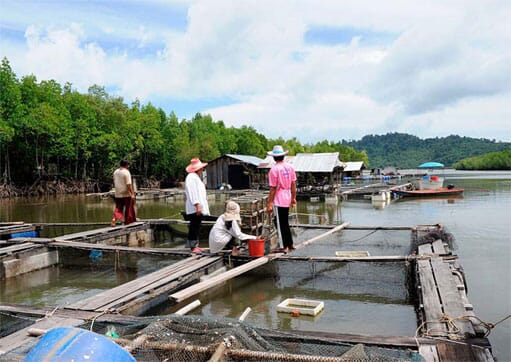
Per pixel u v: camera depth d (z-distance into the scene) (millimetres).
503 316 6418
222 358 3807
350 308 6844
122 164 12547
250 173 41969
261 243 8445
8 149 39938
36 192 39969
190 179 9078
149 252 9336
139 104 56094
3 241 10484
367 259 8211
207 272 8078
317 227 13875
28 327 5012
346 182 53281
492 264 9703
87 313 5527
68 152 42156
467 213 20125
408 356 3996
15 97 37625
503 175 80625
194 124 63875
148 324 4559
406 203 26719
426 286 6406
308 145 99062
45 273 9664
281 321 6289
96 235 11414
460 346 4328
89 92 49719
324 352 4098
